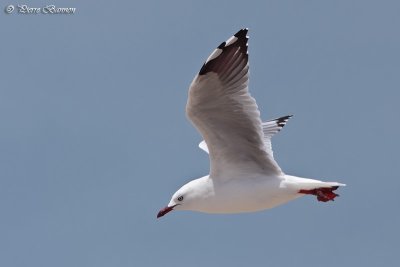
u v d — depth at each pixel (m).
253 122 14.02
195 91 13.59
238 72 13.68
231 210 14.55
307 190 14.28
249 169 14.44
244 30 13.45
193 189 14.57
